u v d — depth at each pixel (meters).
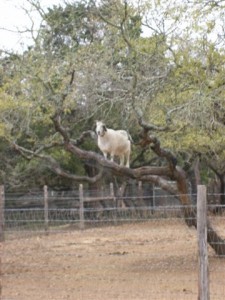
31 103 13.53
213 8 11.75
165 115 13.59
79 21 14.69
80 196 25.19
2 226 19.72
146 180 15.45
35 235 22.38
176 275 13.23
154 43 12.51
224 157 18.41
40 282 12.79
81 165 29.70
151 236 20.67
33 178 29.14
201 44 12.08
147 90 13.28
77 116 18.27
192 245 18.12
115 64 13.55
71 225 26.19
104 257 16.59
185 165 24.73
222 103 12.32
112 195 28.50
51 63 13.26
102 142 17.77
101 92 13.78
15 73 13.53
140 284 12.25
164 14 12.03
